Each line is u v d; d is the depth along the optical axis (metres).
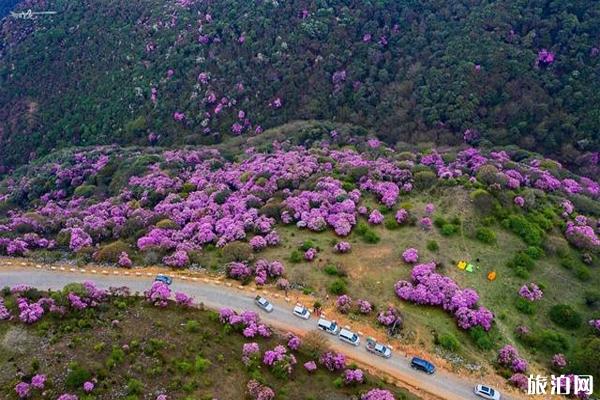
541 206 93.75
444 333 71.62
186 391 59.84
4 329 68.50
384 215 92.38
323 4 159.00
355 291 77.75
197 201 102.81
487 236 85.81
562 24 137.38
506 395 65.00
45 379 60.50
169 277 81.06
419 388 65.31
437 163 111.69
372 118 147.38
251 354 65.19
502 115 134.88
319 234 89.56
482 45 141.25
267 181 105.56
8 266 86.56
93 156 142.25
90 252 89.56
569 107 130.62
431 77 144.88
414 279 78.12
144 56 166.38
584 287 81.19
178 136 153.88
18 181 139.88
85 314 70.88
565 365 68.31
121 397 59.00
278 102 152.62
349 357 68.81
